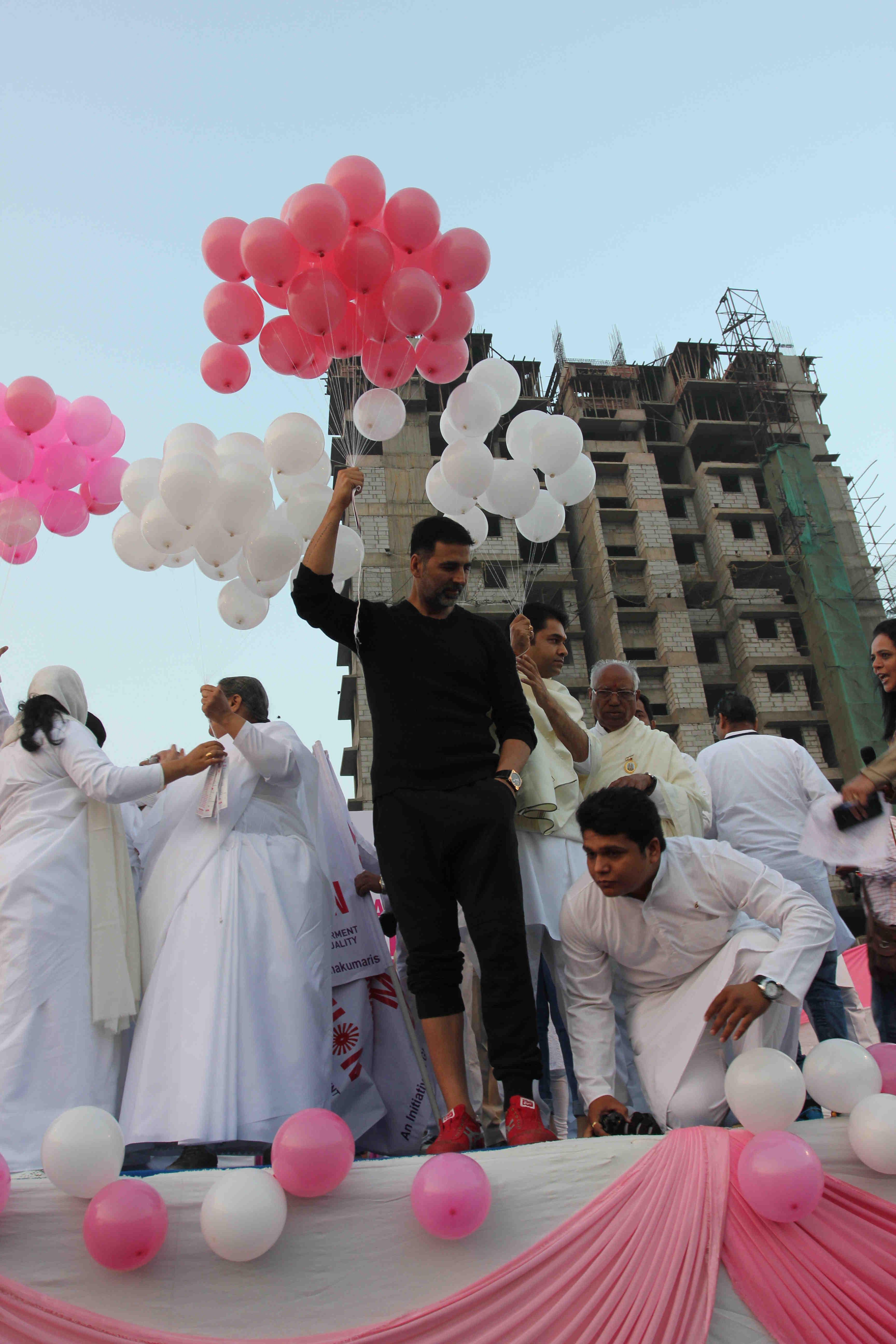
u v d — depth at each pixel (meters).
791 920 2.93
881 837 2.74
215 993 3.10
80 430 4.17
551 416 4.04
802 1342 2.18
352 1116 3.70
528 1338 2.09
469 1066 3.77
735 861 3.07
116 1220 2.04
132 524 3.95
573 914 3.19
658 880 3.02
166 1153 3.07
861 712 36.56
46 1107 2.94
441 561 3.29
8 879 3.19
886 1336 2.19
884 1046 2.78
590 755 4.16
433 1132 3.81
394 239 3.47
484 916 2.92
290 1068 3.13
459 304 3.63
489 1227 2.24
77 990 3.14
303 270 3.49
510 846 3.00
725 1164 2.34
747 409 43.41
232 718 3.49
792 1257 2.26
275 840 3.56
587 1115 3.28
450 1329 2.10
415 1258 2.20
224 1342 2.06
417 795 3.07
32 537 4.08
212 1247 2.09
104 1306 2.11
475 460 3.68
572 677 38.12
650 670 37.69
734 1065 2.46
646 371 45.34
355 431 4.00
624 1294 2.16
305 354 3.68
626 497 41.06
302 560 3.36
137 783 3.40
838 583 38.88
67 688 3.77
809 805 4.66
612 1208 2.26
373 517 35.12
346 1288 2.16
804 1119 3.21
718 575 40.34
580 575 40.69
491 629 3.45
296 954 3.35
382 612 3.35
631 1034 3.24
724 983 2.97
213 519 3.51
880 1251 2.28
